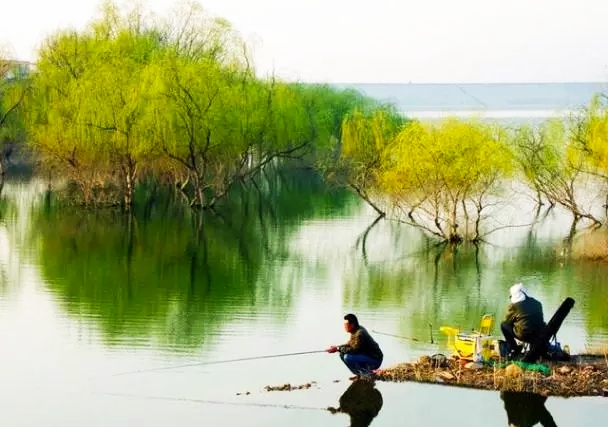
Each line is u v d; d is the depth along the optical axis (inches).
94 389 794.8
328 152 3139.8
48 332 983.6
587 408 724.0
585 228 1836.9
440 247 1611.7
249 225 1914.4
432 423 702.5
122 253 1533.0
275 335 975.6
